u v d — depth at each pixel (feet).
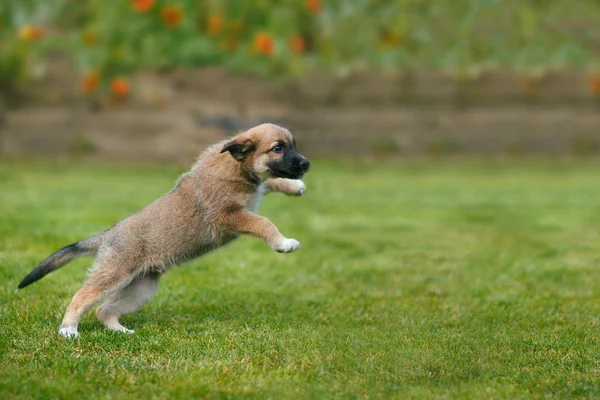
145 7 80.38
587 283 30.32
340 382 18.25
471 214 49.67
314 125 76.79
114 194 54.70
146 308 25.48
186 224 23.21
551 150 79.00
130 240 22.63
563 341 21.83
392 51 83.66
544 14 90.43
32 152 75.82
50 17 84.64
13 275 28.86
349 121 77.56
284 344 21.08
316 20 86.74
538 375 18.85
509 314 25.49
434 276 31.78
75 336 21.42
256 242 37.65
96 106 76.95
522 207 53.06
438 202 55.47
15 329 22.03
